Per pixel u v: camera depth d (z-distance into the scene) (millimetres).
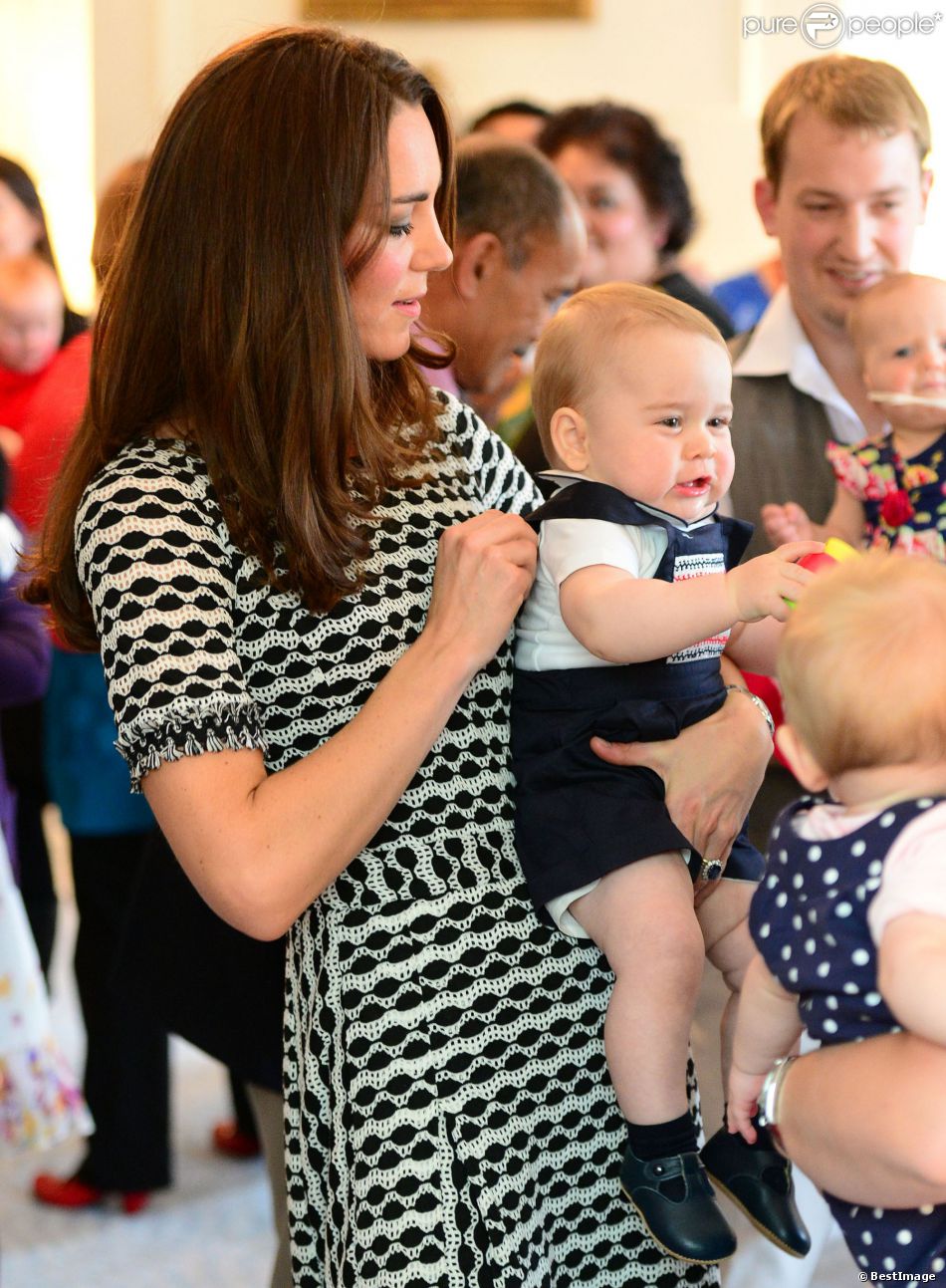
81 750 2758
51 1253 2820
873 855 1096
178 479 1388
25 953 2633
